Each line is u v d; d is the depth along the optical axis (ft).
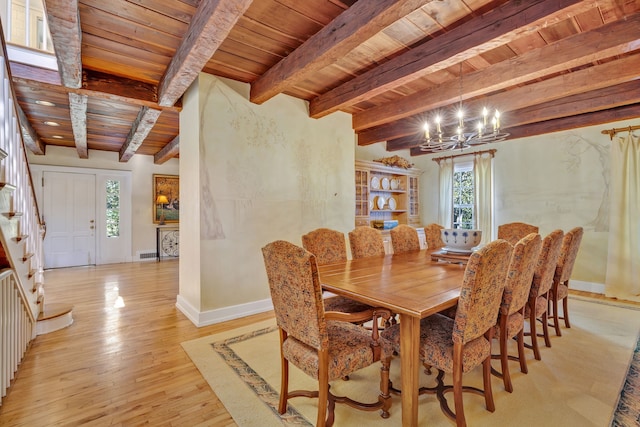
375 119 13.39
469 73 9.93
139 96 10.16
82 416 5.52
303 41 8.17
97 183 21.33
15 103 7.20
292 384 6.60
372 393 6.36
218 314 10.23
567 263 9.09
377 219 19.08
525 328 9.91
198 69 8.07
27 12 12.44
